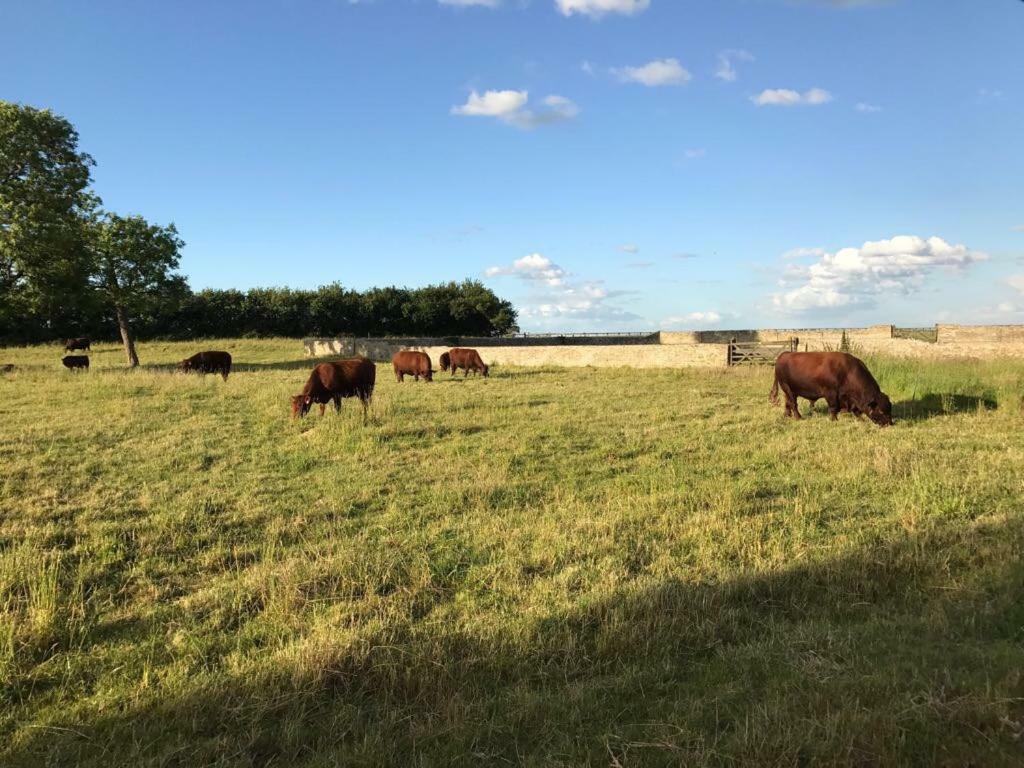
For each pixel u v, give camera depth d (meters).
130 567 5.86
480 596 5.23
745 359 25.92
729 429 11.74
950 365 17.30
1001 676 3.43
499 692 3.87
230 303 51.69
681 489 7.78
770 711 3.29
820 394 12.62
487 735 3.40
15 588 5.26
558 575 5.45
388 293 60.06
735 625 4.54
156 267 30.59
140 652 4.44
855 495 7.52
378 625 4.61
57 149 28.62
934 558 5.45
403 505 7.49
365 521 7.01
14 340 41.75
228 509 7.36
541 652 4.27
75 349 36.56
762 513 6.94
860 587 5.12
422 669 4.06
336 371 13.20
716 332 41.31
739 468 8.96
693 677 3.93
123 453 9.88
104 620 4.88
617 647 4.30
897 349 26.03
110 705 3.85
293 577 5.40
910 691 3.36
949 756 2.79
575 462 9.43
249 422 12.59
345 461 9.52
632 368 26.27
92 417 12.88
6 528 6.66
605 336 45.94
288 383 18.20
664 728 3.28
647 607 4.74
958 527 6.22
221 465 9.25
